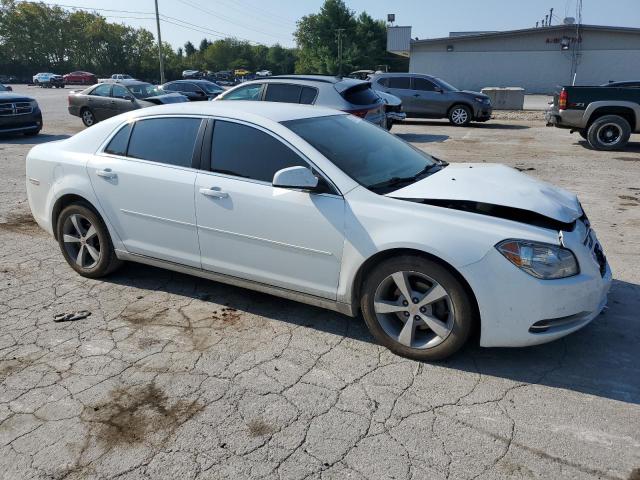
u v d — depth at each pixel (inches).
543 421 111.7
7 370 131.8
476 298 122.3
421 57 1563.7
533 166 402.3
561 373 128.9
